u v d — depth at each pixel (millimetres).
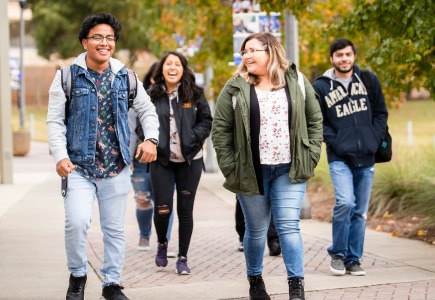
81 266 7297
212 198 18688
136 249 11445
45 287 8758
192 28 23344
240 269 9836
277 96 7422
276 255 10586
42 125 64500
